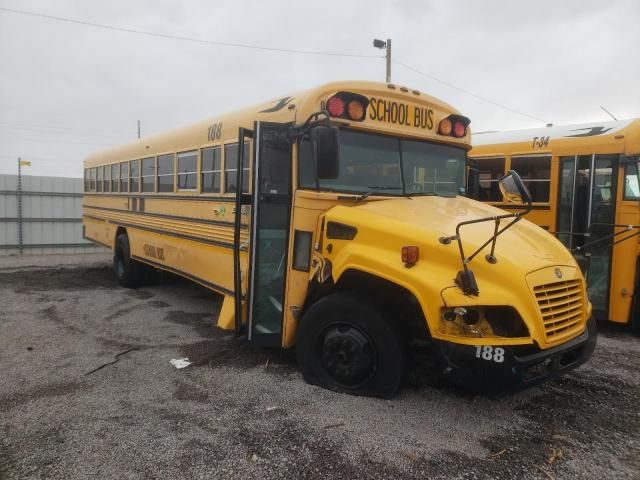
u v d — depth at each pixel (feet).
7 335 20.03
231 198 18.83
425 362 14.06
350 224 13.69
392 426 12.08
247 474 10.13
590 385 15.20
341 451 10.95
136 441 11.39
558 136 24.91
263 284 15.60
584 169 23.59
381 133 15.64
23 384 14.82
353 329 13.64
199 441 11.38
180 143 23.65
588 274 22.93
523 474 10.27
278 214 15.66
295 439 11.44
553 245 13.92
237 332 16.38
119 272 32.07
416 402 13.38
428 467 10.42
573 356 12.84
